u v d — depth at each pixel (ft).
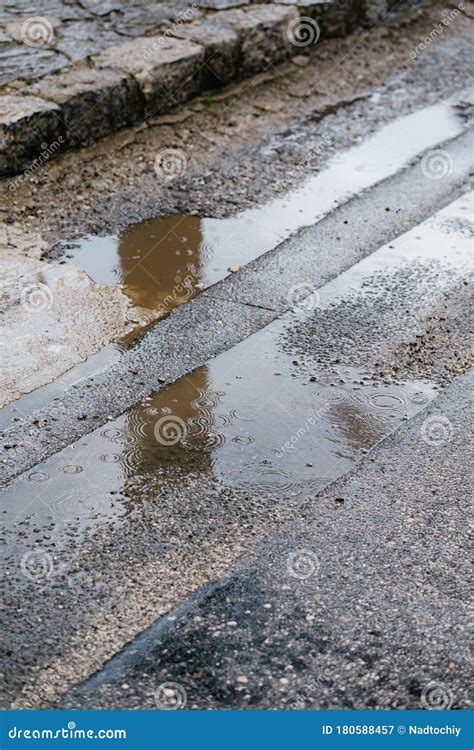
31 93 21.33
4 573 11.32
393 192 21.02
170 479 12.91
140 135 22.40
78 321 16.30
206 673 10.09
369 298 17.28
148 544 11.80
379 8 28.45
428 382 15.01
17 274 17.47
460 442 13.62
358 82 25.99
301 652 10.32
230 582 11.20
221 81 24.56
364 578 11.25
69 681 10.02
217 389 14.79
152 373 15.15
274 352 15.72
